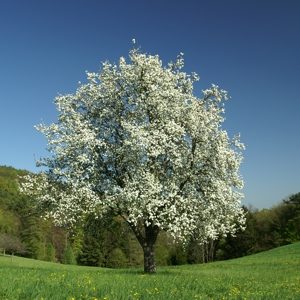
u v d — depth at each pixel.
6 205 118.06
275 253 64.69
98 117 30.55
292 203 116.44
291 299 15.33
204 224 29.53
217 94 30.92
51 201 28.70
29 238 113.19
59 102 30.73
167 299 13.33
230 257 105.25
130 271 32.44
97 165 28.48
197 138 29.02
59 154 28.69
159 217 27.38
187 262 106.56
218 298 15.35
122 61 30.91
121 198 26.97
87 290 13.83
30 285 14.00
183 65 31.80
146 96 29.73
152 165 28.09
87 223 31.45
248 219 106.38
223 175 29.55
